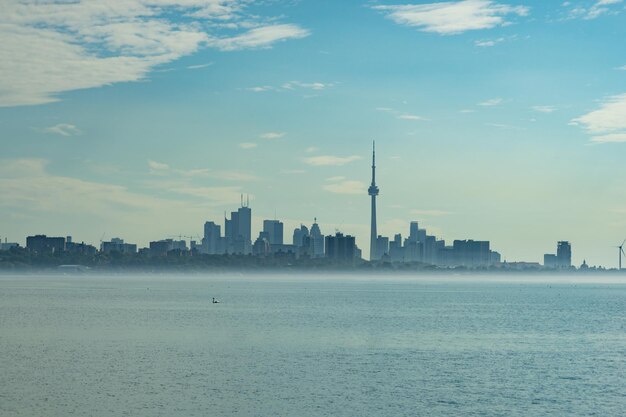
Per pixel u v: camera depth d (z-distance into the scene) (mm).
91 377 95500
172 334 149500
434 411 79125
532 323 192250
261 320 188750
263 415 76375
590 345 140000
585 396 88062
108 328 162250
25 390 87000
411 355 120312
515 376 100750
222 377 96438
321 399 83938
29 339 139000
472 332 162625
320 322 183875
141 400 82250
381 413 77938
